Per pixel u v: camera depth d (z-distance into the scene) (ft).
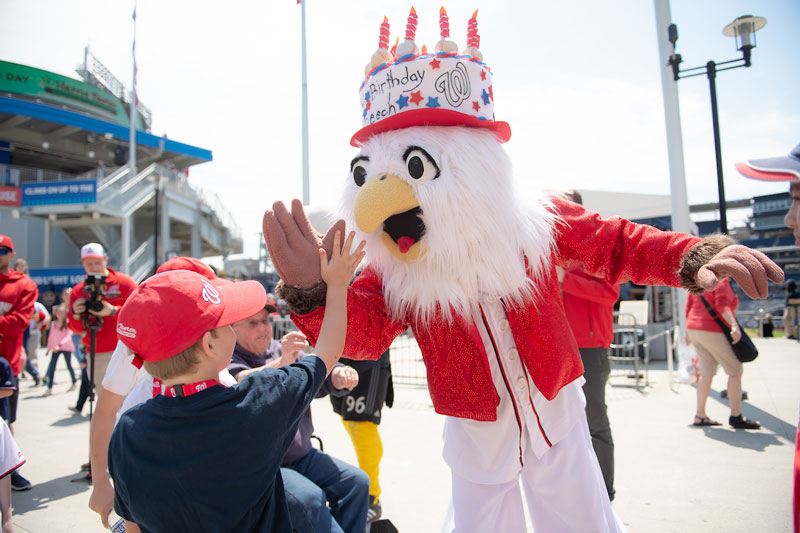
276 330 31.09
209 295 5.07
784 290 55.21
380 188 5.71
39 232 76.38
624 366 30.53
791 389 22.08
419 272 6.19
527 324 6.23
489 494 6.57
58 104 89.04
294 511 6.98
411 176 5.79
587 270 6.45
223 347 5.20
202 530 4.62
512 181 6.23
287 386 5.17
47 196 65.00
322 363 5.52
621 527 7.09
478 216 5.77
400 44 6.51
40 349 49.75
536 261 6.22
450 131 6.09
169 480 4.60
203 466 4.60
